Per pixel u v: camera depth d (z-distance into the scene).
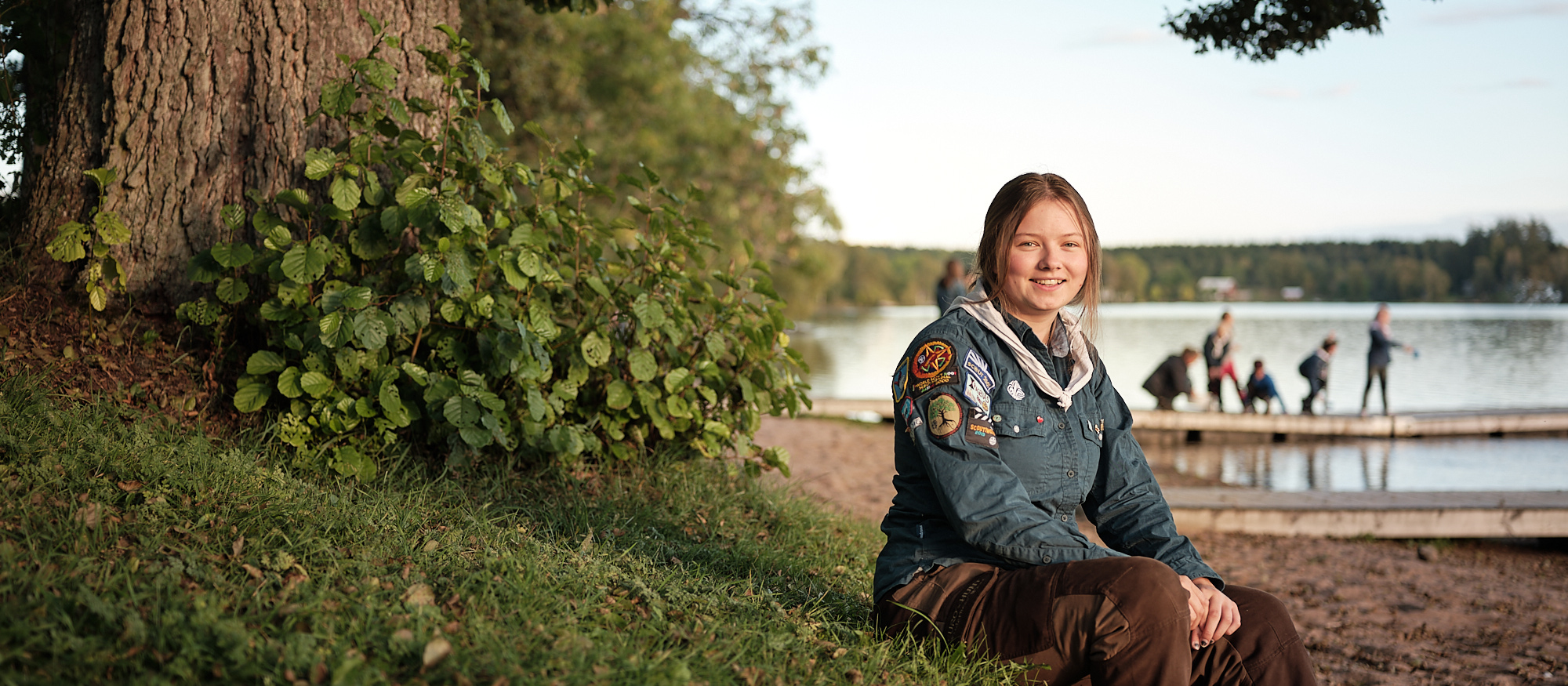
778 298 4.38
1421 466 12.21
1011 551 2.25
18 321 3.55
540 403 3.65
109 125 3.83
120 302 3.75
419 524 3.02
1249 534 7.09
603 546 3.12
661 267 4.12
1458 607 5.21
